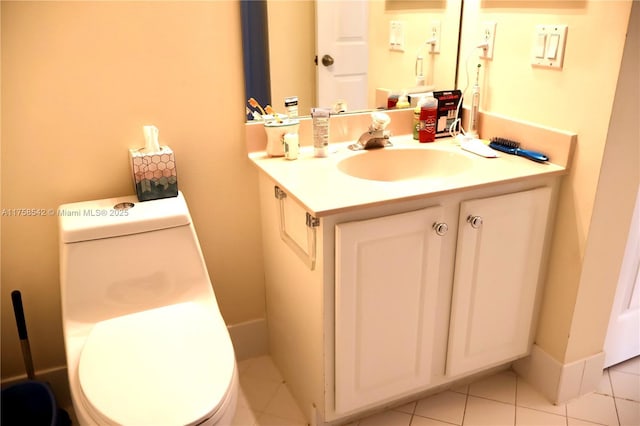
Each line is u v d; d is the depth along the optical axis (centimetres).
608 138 141
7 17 135
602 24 135
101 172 157
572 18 143
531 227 160
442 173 173
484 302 163
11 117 143
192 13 152
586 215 152
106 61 148
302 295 155
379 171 174
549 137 156
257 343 202
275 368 196
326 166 158
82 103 149
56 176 153
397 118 187
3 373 169
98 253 142
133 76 152
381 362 153
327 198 132
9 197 150
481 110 182
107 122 153
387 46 178
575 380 176
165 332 138
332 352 147
